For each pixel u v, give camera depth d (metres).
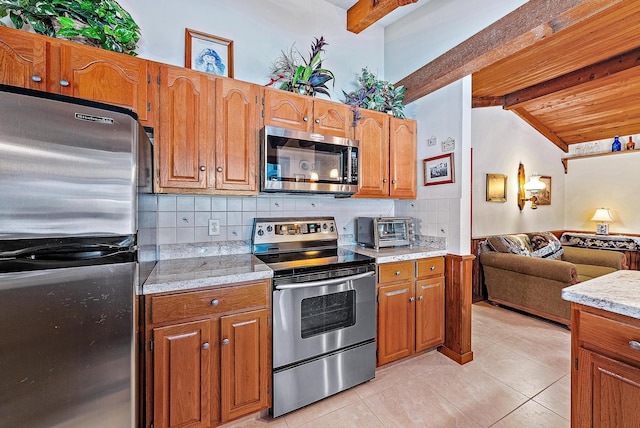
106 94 1.40
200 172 1.63
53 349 0.95
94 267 1.01
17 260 0.89
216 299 1.43
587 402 1.04
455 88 2.27
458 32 2.11
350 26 2.60
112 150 1.04
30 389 0.92
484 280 3.84
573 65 3.36
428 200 2.50
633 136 4.71
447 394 1.80
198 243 1.95
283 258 1.93
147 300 1.29
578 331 1.07
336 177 2.04
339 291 1.77
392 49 2.77
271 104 1.86
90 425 1.01
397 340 2.07
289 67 2.15
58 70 1.31
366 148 2.26
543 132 5.02
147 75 1.50
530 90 4.01
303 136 1.88
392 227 2.44
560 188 5.39
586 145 5.23
